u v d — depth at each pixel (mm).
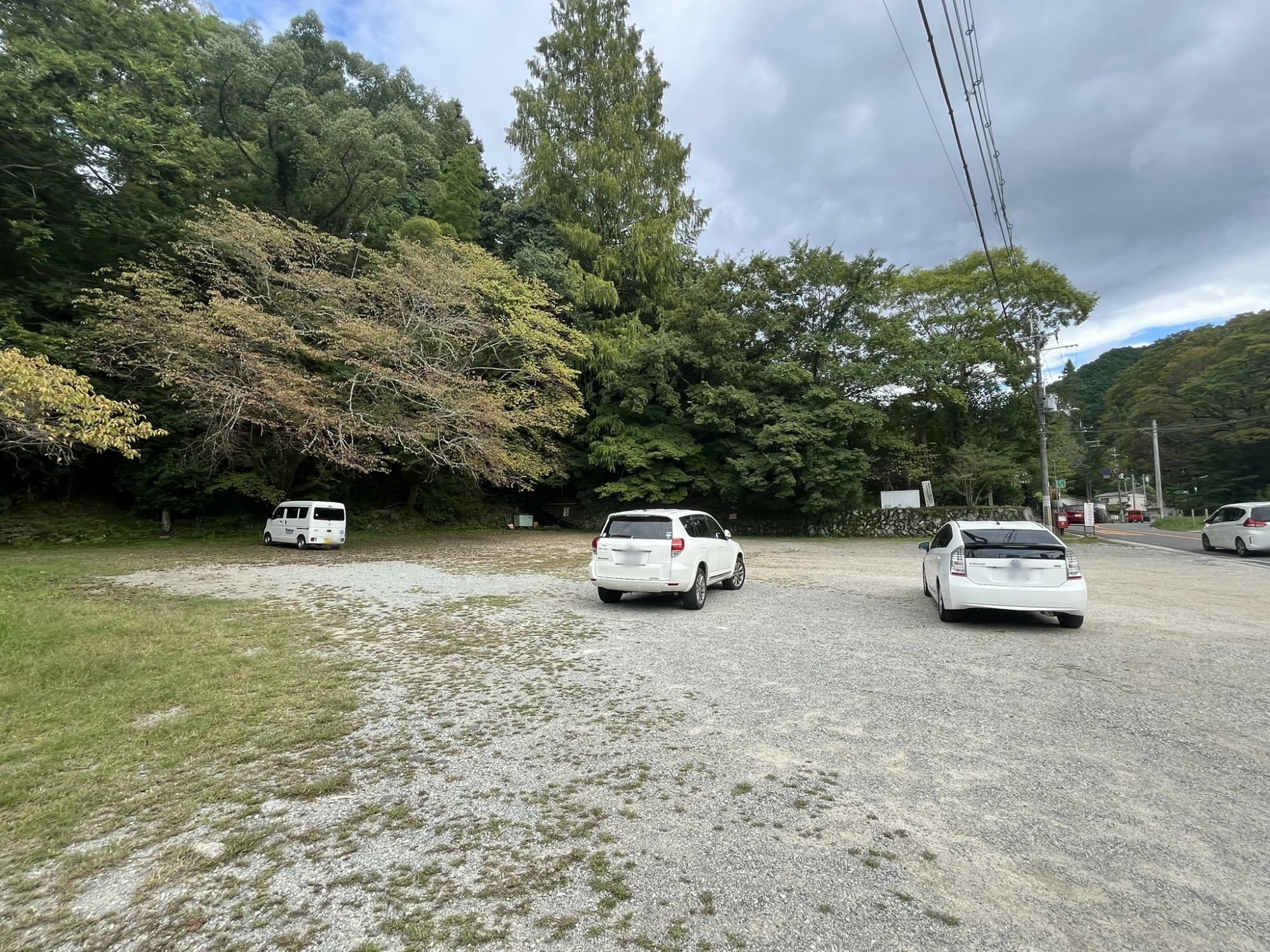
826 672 5934
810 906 2551
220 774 3816
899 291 32250
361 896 2633
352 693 5375
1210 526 19875
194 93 21656
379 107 37281
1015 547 7871
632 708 5000
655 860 2891
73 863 2871
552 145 30422
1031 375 30203
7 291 18562
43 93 16438
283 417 18094
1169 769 3816
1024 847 2980
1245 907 2518
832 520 28094
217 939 2373
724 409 27016
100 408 9602
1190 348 53312
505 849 2996
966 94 8039
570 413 25438
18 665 5934
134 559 16109
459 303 21609
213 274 18938
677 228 31969
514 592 11102
